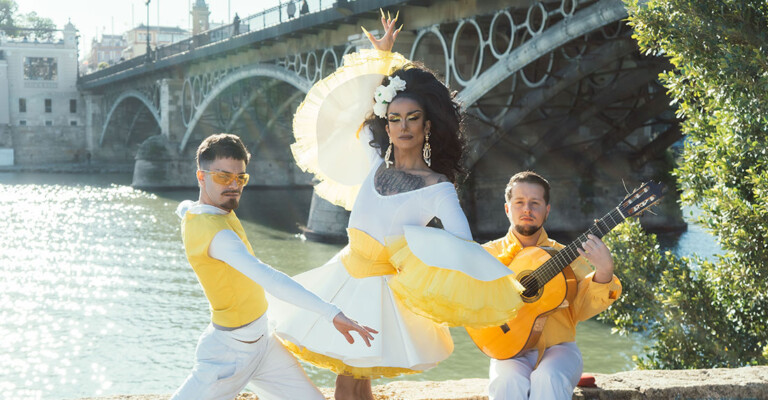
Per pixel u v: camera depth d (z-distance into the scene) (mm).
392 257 2871
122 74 58000
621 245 8008
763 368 4191
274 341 3010
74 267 23094
